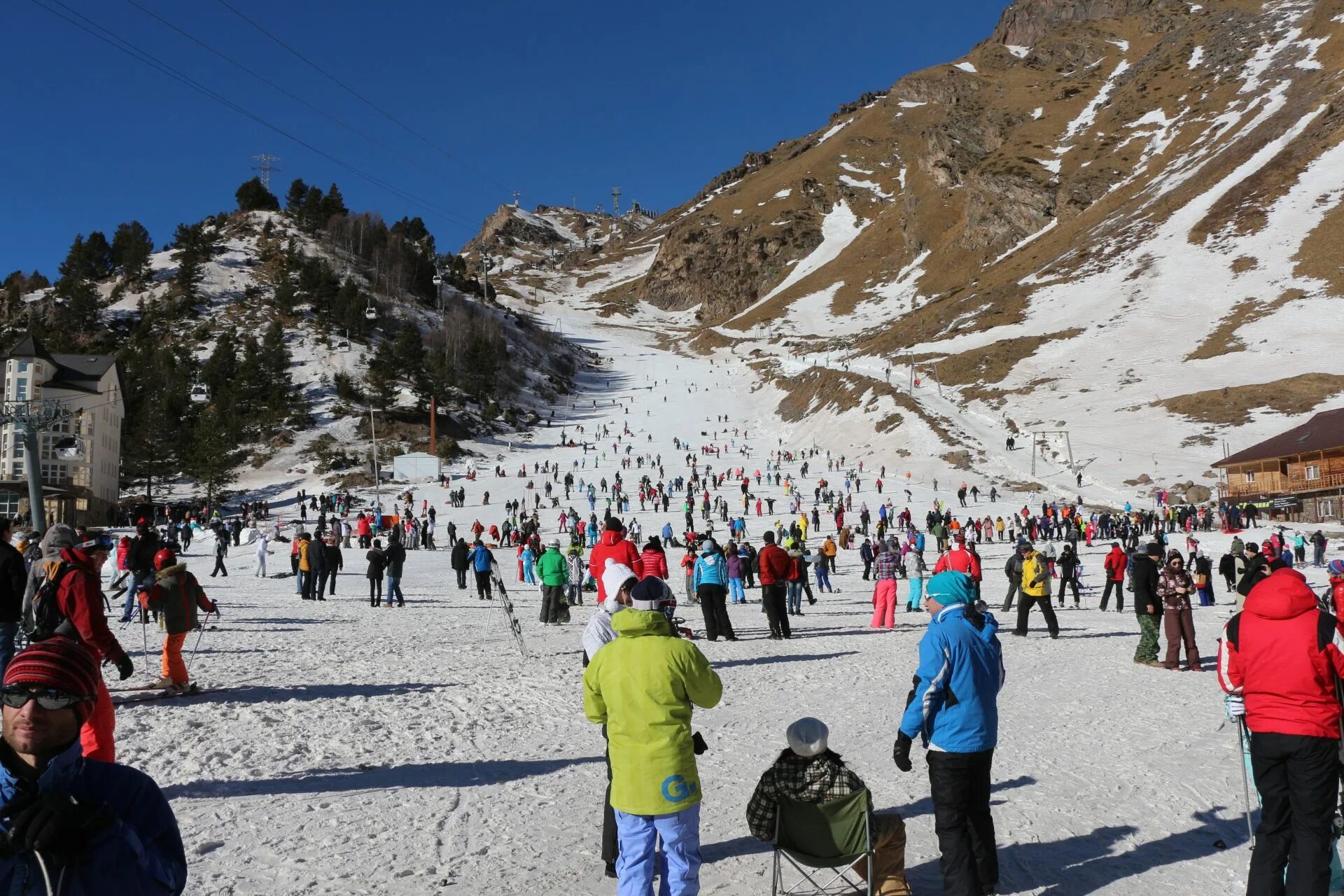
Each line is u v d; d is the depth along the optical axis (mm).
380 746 8391
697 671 4512
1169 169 144000
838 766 4645
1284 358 81688
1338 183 112062
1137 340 94750
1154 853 5766
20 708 2479
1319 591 23797
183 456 79188
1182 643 16203
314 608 22516
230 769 7441
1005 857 5695
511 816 6398
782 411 109375
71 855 2346
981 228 163375
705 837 6039
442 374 103750
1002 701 10812
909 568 22516
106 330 120125
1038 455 71688
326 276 127438
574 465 83438
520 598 26125
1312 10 172875
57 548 6543
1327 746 4656
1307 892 4562
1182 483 60844
